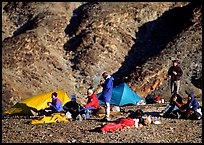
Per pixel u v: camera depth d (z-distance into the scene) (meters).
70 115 20.06
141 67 47.00
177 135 15.59
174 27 58.94
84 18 62.03
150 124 17.78
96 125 17.67
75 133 16.02
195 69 42.00
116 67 53.00
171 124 17.95
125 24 60.84
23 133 16.42
